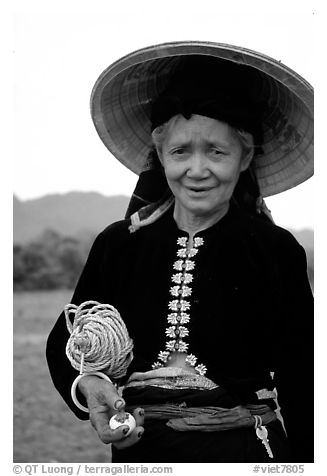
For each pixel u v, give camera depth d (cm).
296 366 255
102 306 245
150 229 262
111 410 234
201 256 252
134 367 248
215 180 247
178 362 246
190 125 245
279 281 251
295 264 255
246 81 260
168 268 254
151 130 265
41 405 603
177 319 247
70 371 255
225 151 246
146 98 272
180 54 240
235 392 241
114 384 251
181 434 239
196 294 248
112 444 252
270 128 269
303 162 270
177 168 249
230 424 238
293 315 254
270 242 254
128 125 274
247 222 257
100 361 237
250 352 246
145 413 241
